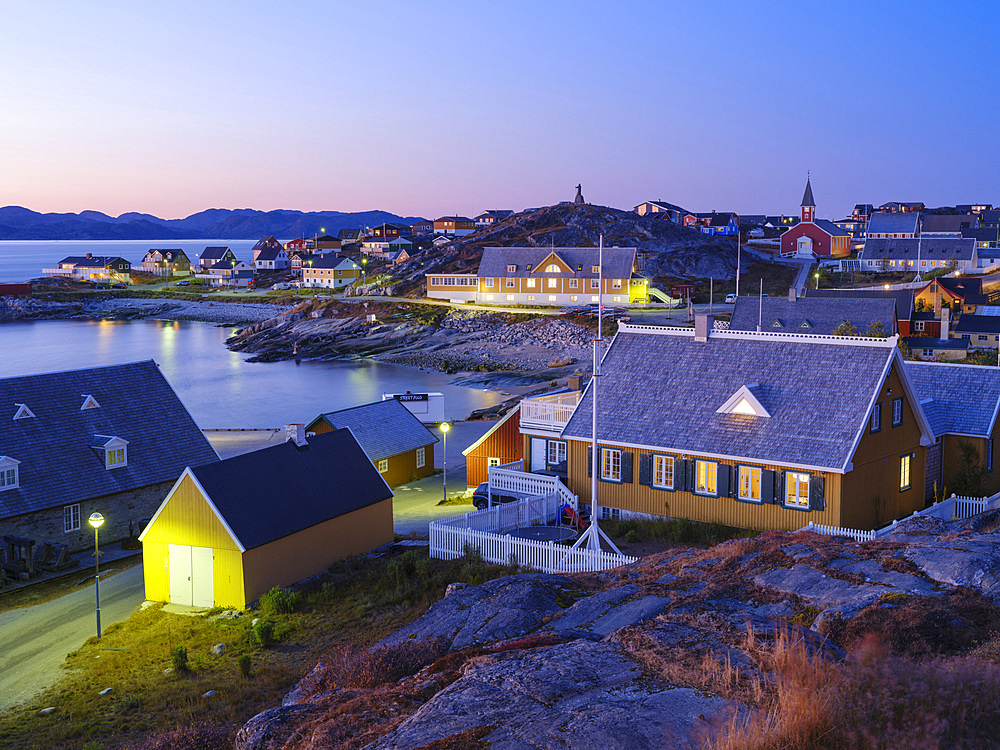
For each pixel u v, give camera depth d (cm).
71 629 3241
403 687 1559
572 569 3200
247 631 3036
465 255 19350
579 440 4072
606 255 14825
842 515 3375
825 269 16688
